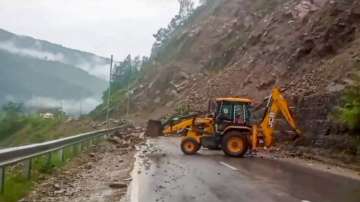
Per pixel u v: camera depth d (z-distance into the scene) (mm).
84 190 12656
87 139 26188
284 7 56688
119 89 152250
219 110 25078
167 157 22812
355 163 19297
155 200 11125
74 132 56688
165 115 73688
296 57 40656
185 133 26469
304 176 15992
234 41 77938
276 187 13234
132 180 14523
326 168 18797
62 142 18078
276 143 28062
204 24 101625
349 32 35500
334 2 38625
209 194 11953
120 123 63625
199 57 92000
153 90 94875
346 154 20453
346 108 20172
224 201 11016
